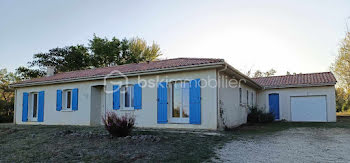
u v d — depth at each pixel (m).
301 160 4.71
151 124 10.62
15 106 15.62
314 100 16.12
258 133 8.82
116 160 4.73
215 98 9.22
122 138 6.98
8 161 4.94
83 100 12.77
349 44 20.23
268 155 5.14
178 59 13.04
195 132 8.51
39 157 5.14
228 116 10.61
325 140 7.17
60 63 27.38
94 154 5.23
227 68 9.56
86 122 12.49
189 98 9.80
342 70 20.94
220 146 6.08
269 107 17.55
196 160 4.71
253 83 14.38
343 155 5.13
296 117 16.58
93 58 29.14
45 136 8.01
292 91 16.84
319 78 16.70
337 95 27.45
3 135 8.88
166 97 10.29
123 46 29.91
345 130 10.02
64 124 13.28
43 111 14.20
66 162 4.70
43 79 14.90
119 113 11.60
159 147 5.86
